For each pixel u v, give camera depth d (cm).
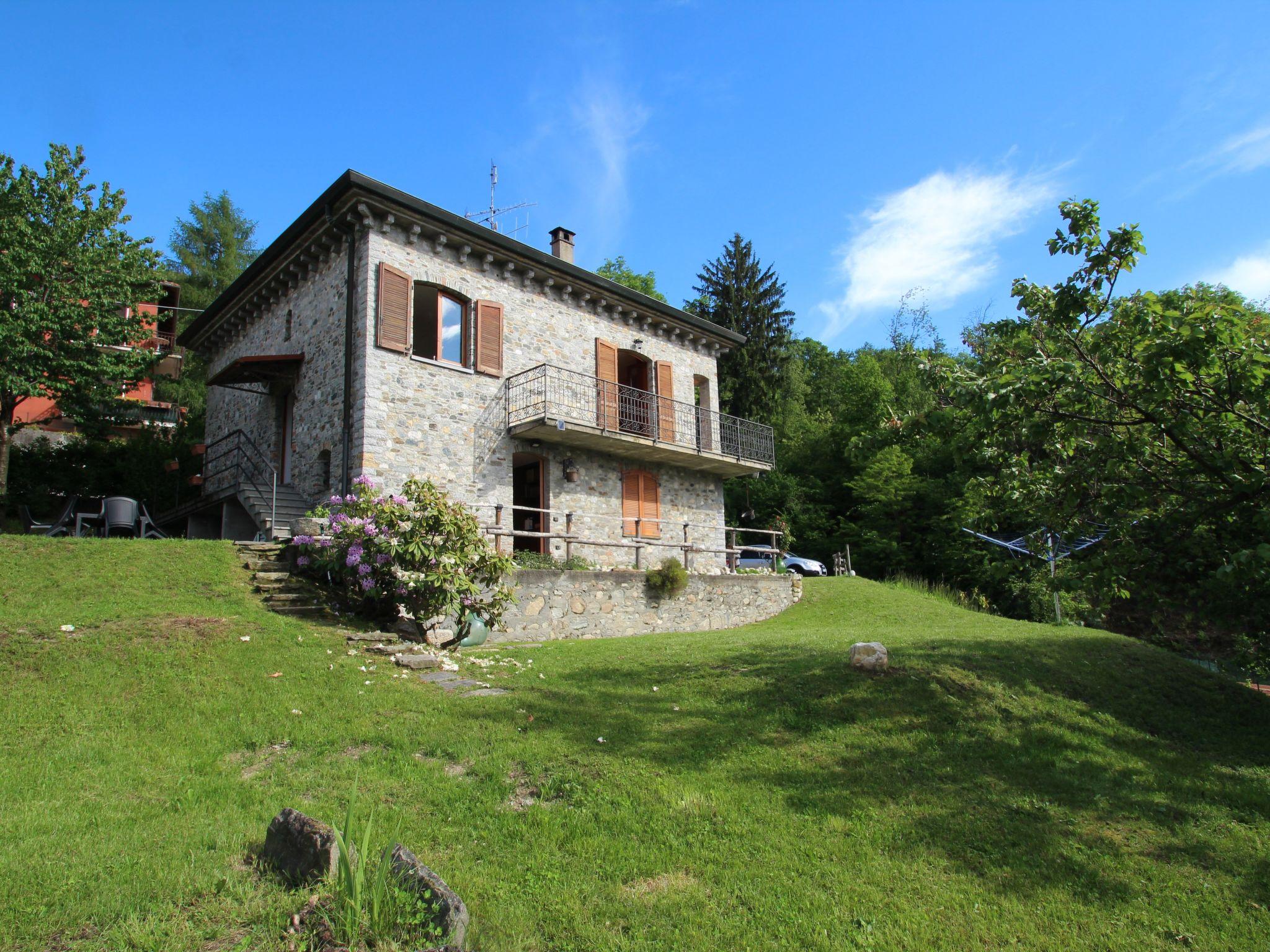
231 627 770
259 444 1652
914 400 3584
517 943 338
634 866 414
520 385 1537
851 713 670
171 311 1770
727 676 759
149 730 557
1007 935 379
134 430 2317
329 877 344
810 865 428
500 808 470
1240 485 664
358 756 538
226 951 308
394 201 1342
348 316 1359
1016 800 539
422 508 947
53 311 1490
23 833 399
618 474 1723
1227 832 527
